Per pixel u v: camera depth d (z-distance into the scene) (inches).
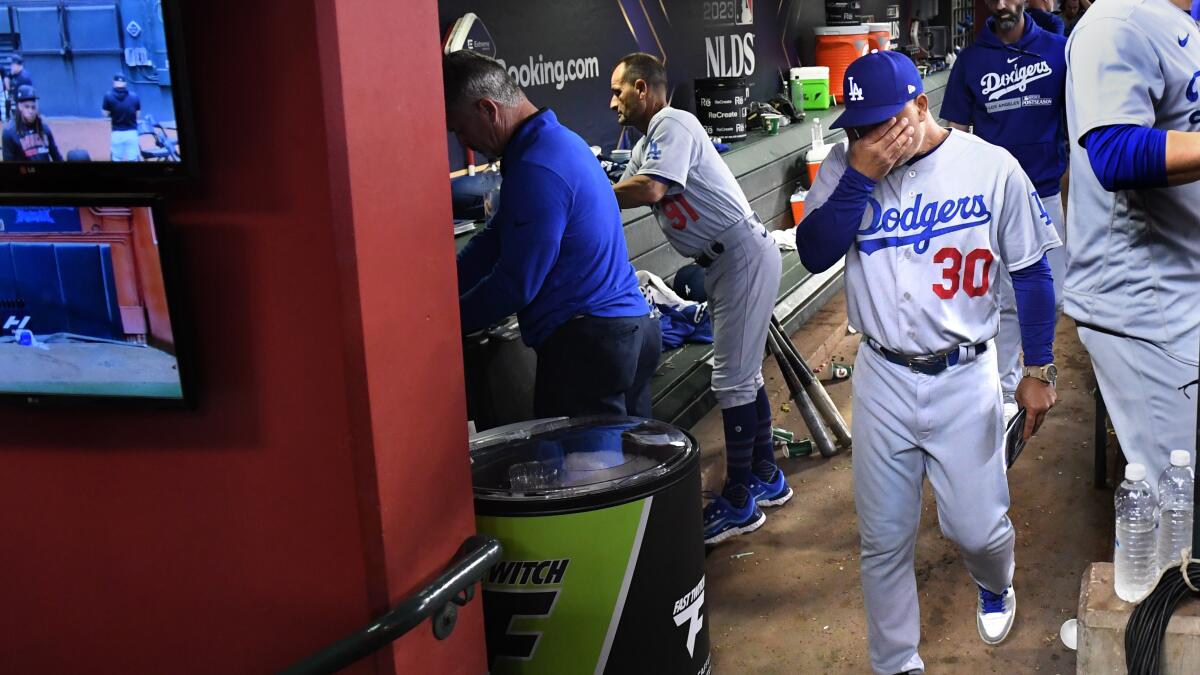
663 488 93.4
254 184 67.9
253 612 76.9
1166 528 93.5
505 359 151.9
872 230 104.3
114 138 67.1
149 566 78.0
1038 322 106.7
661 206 152.8
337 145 66.3
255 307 70.2
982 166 101.6
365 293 69.4
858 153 99.6
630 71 155.5
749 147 270.5
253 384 71.8
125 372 71.7
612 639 93.3
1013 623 132.0
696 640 100.4
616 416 112.0
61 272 70.0
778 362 182.4
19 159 69.1
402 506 75.0
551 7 220.1
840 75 357.1
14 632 82.7
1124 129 101.0
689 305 208.5
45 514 79.0
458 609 82.4
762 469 165.3
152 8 64.0
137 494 76.5
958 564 146.6
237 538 75.6
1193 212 106.9
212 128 67.6
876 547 111.0
